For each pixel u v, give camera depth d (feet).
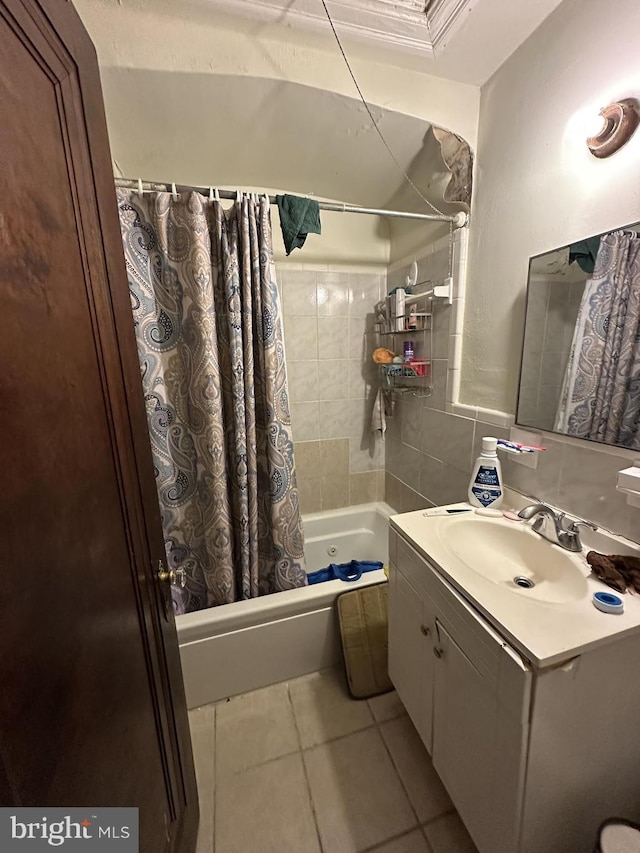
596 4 3.01
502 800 2.60
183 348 4.66
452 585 3.08
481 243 4.60
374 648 4.91
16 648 1.20
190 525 5.12
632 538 3.06
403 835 3.47
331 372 7.31
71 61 1.82
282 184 5.87
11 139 1.32
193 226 4.24
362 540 7.81
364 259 7.00
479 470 4.30
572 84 3.28
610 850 2.50
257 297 4.62
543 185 3.67
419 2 3.49
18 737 1.18
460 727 3.06
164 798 2.58
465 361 5.10
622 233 2.98
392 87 4.14
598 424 3.28
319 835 3.49
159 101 4.02
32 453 1.36
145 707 2.31
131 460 2.35
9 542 1.20
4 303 1.24
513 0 3.30
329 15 3.49
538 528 3.61
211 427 4.64
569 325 3.50
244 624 4.65
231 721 4.57
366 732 4.41
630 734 2.72
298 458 7.47
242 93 4.00
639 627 2.45
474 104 4.39
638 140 2.84
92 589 1.73
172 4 3.40
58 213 1.63
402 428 7.03
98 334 1.98
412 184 5.46
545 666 2.23
